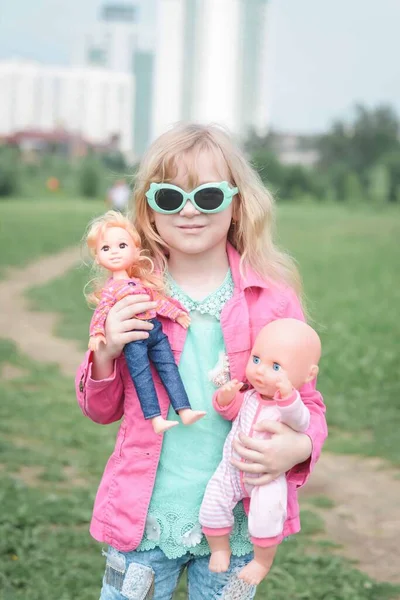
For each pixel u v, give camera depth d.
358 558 4.63
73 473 5.98
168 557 2.38
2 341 11.23
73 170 64.69
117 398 2.47
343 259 22.38
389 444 6.73
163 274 2.49
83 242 2.61
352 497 5.67
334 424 7.44
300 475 2.36
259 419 2.32
